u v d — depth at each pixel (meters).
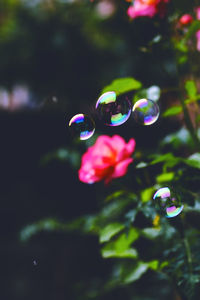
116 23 3.05
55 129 3.32
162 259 1.84
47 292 3.48
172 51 1.93
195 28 1.88
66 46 3.18
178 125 2.53
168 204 1.77
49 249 3.40
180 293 1.84
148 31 1.91
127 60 3.06
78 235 3.19
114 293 2.44
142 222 1.84
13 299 3.58
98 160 1.86
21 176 3.52
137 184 1.88
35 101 3.28
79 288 2.56
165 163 1.85
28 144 3.41
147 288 2.36
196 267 1.80
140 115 1.84
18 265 3.57
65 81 3.22
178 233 1.87
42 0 3.25
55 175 3.44
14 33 3.22
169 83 2.20
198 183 1.84
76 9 3.16
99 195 2.48
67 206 3.44
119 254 1.90
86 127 1.85
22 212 3.53
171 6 1.90
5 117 3.30
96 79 3.18
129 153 1.85
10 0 3.33
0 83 3.29
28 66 3.22
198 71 1.97
